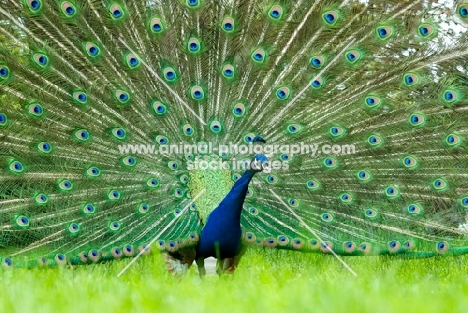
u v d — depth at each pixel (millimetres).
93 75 8945
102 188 8844
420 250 8742
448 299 5664
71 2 8750
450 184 9023
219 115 8812
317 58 8758
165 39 8836
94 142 8938
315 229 8953
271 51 8828
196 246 8289
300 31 8812
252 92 8867
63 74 8945
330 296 5441
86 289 6500
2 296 6145
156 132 8797
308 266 8797
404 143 9055
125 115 8914
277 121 8898
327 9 8703
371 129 9008
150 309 5172
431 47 8836
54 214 8812
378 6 8812
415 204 8961
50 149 8906
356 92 8961
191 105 8758
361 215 9023
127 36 8875
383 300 5434
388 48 8859
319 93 8891
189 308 5117
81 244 8688
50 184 9039
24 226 8742
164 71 8719
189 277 8062
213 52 8844
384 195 9062
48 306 5430
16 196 9023
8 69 8789
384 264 8719
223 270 8484
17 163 8914
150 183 8695
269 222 8938
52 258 8320
